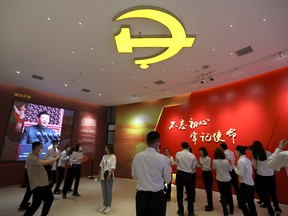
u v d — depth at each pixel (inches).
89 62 199.0
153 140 89.4
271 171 150.0
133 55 182.5
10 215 149.3
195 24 136.0
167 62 193.3
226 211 145.3
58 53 181.6
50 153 212.5
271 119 208.7
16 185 264.5
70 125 338.6
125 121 379.6
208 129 268.8
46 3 120.5
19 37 156.9
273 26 135.9
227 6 119.2
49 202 124.0
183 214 149.6
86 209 167.0
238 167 123.6
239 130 235.1
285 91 202.7
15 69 219.3
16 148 269.4
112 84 265.0
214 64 194.9
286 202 185.8
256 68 202.4
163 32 145.6
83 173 350.9
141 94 311.0
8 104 270.1
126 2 118.1
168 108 327.9
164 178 86.5
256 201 193.8
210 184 172.2
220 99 263.1
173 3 118.0
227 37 149.8
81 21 136.3
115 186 275.7
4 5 122.3
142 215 79.6
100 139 390.0
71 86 277.1
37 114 297.1
